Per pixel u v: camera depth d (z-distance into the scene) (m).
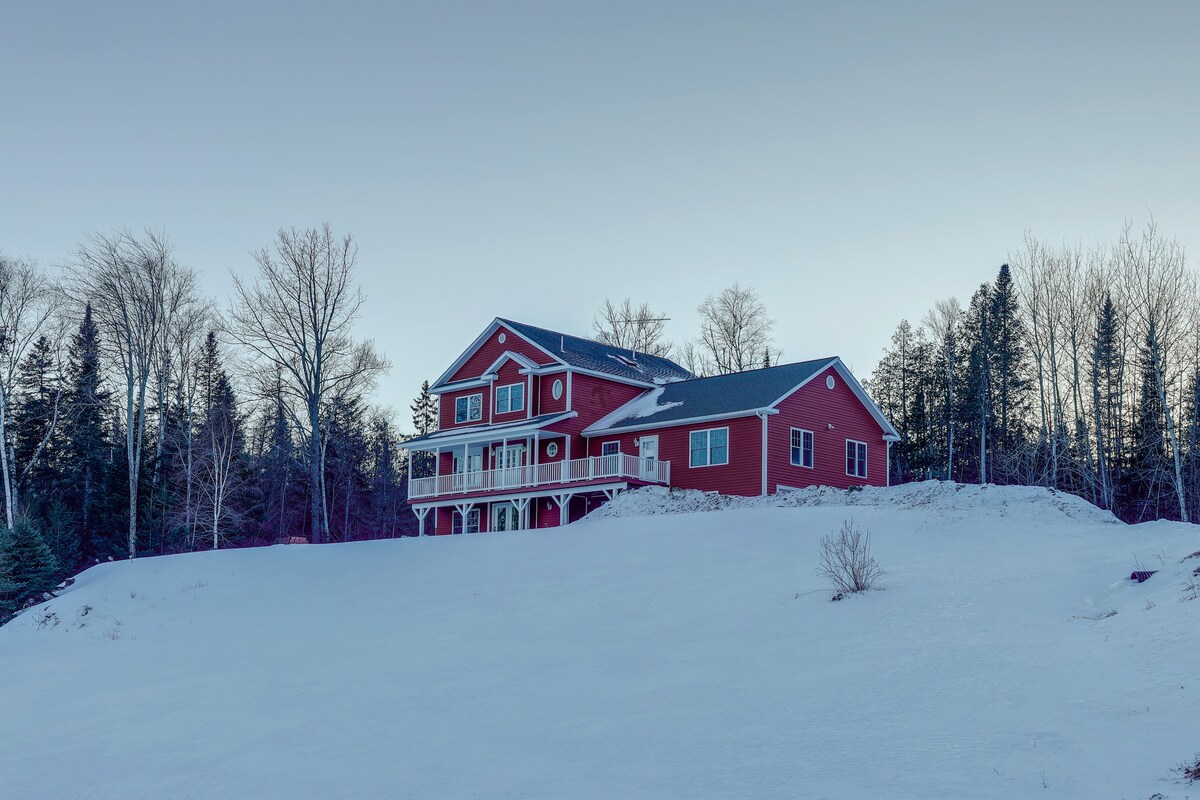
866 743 11.35
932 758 10.57
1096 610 16.22
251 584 35.22
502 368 51.28
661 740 12.61
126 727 18.02
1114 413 57.94
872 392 82.81
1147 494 53.59
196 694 20.02
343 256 55.72
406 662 20.20
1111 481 55.22
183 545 57.28
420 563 34.81
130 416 51.66
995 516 27.75
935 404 75.44
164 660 24.97
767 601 21.17
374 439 92.38
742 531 30.86
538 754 12.73
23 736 18.59
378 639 23.41
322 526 68.06
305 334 55.28
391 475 88.81
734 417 42.81
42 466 64.62
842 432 46.31
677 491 40.91
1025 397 69.88
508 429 47.78
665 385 50.66
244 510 63.91
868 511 30.92
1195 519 47.94
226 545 60.06
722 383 47.38
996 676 13.22
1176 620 14.16
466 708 15.76
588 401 48.75
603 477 43.31
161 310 53.84
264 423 75.19
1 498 59.53
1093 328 56.88
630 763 11.82
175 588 35.59
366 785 12.41
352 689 18.34
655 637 19.33
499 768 12.34
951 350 73.00
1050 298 57.91
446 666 19.27
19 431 64.50
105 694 21.70
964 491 30.80
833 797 9.75
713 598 22.47
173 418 64.56
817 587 21.72
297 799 12.24
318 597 31.80
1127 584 17.30
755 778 10.65
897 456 76.31
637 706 14.46
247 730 16.42
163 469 57.06
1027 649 14.33
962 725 11.55
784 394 42.78
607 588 25.78
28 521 40.31
